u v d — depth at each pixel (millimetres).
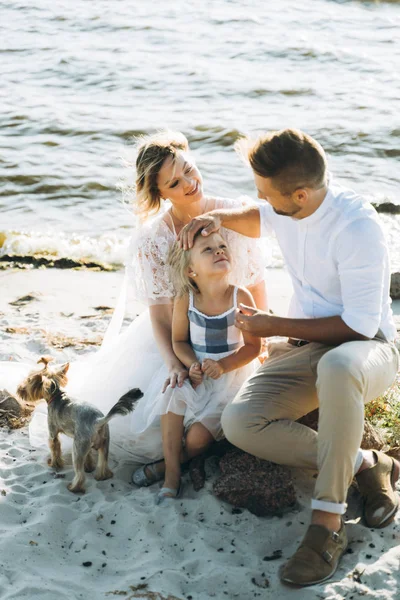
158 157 3939
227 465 3707
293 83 14773
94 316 6312
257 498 3537
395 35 18328
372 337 3391
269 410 3465
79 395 4207
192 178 4004
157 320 4102
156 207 4133
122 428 3998
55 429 3893
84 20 19906
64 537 3434
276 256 7820
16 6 21453
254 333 3535
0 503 3621
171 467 3752
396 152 11336
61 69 15797
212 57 16703
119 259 7863
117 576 3186
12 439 4305
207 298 3867
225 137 11945
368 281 3359
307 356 3572
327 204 3424
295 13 20344
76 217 9172
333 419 3115
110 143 11664
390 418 4156
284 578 3076
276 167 3295
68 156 11117
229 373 3879
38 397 3990
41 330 5836
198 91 14344
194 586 3092
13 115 12852
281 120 12711
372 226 3383
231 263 4090
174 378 3818
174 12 20594
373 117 12734
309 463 3471
